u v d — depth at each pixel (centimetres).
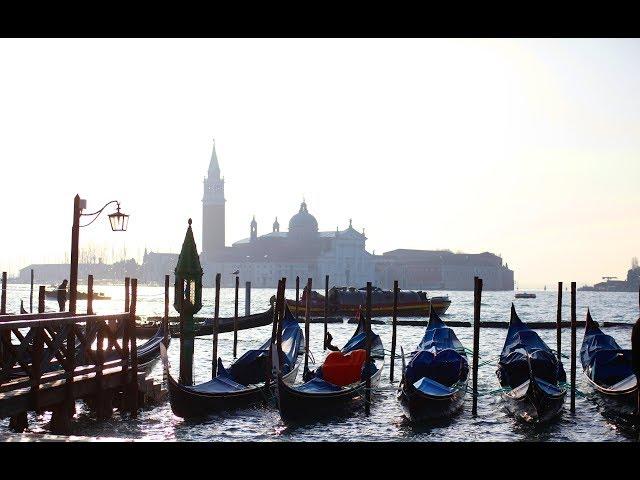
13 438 758
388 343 4441
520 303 14100
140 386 1856
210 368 2998
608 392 1988
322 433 1748
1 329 1269
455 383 2031
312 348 4259
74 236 1845
